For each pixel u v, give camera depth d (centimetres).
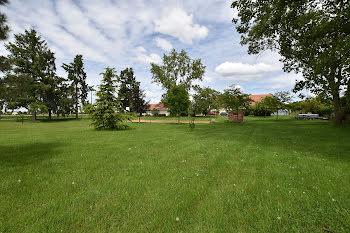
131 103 3341
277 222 228
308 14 1147
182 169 445
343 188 323
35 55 3603
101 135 1160
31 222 228
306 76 1692
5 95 576
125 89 5294
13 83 593
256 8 1362
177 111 2553
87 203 278
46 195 303
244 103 2466
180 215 244
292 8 1174
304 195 301
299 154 595
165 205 269
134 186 339
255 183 354
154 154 612
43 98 3719
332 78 1290
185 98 2531
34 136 1122
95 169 451
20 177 390
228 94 2414
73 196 300
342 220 229
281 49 1688
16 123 2802
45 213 250
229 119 2891
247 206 268
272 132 1260
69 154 616
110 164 493
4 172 424
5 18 548
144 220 234
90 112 1580
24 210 256
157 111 6769
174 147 733
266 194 304
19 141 912
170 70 4294
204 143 825
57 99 3953
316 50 1106
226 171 429
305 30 1189
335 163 484
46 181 364
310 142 821
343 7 997
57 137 1067
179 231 213
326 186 333
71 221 231
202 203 277
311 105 3638
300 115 3088
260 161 514
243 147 727
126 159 548
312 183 350
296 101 3597
